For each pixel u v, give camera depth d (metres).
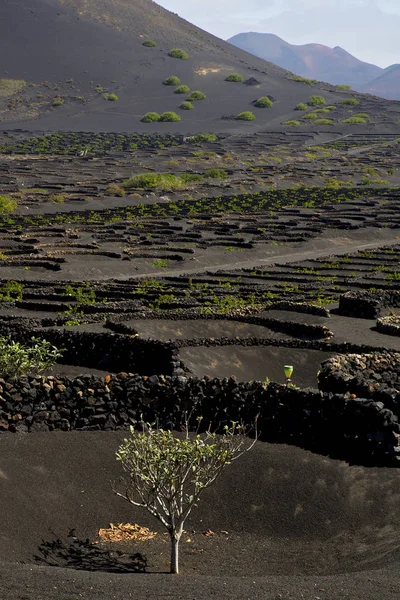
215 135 161.88
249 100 196.25
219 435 18.06
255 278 47.53
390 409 18.12
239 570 12.97
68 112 184.38
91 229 68.12
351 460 16.41
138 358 25.62
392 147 150.50
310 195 97.06
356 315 33.78
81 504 14.99
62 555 13.28
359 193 100.50
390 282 45.09
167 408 18.62
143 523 14.74
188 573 12.83
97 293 39.53
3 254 54.44
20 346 25.52
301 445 17.31
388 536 13.60
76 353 26.91
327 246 63.78
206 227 69.38
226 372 25.75
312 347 28.36
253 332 30.27
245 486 15.60
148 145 149.75
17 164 121.94
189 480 14.03
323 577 10.95
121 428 18.27
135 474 13.26
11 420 17.80
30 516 14.23
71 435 17.67
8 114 179.88
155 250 57.84
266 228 69.50
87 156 134.25
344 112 189.75
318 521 14.55
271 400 18.11
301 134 164.75
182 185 104.06
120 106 188.88
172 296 39.00
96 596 10.03
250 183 107.44
